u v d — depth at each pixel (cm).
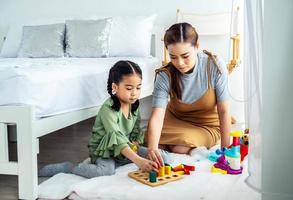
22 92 145
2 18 351
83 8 329
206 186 138
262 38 104
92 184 141
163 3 307
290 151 106
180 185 139
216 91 184
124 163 168
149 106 312
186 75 180
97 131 164
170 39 167
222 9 293
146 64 257
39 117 152
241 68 286
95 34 288
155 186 138
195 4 299
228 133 183
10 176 166
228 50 293
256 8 106
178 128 189
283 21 102
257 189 111
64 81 168
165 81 180
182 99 188
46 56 296
